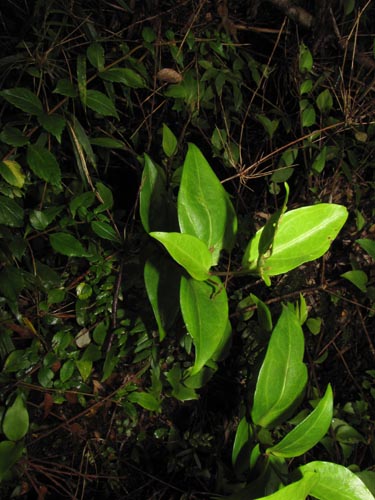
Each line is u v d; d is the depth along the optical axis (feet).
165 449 2.90
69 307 2.65
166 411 2.90
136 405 2.87
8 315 2.35
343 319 3.17
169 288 1.85
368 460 2.90
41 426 2.63
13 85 2.48
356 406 2.88
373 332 3.19
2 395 2.35
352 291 3.18
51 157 2.06
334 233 1.60
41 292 2.49
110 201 2.39
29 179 2.32
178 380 2.65
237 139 3.11
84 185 2.40
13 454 2.22
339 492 1.46
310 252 1.61
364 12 3.14
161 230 1.87
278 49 3.21
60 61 2.40
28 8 2.61
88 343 2.65
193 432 2.87
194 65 2.84
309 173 2.98
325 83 3.14
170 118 2.91
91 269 2.48
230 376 2.95
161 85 2.78
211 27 3.00
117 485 2.79
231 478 2.47
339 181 3.18
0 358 2.40
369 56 3.10
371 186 3.14
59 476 2.71
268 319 1.87
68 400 2.66
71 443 2.73
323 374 3.12
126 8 2.68
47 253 2.64
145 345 2.56
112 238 2.35
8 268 2.18
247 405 1.87
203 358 1.54
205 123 2.85
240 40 3.27
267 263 1.61
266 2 3.24
